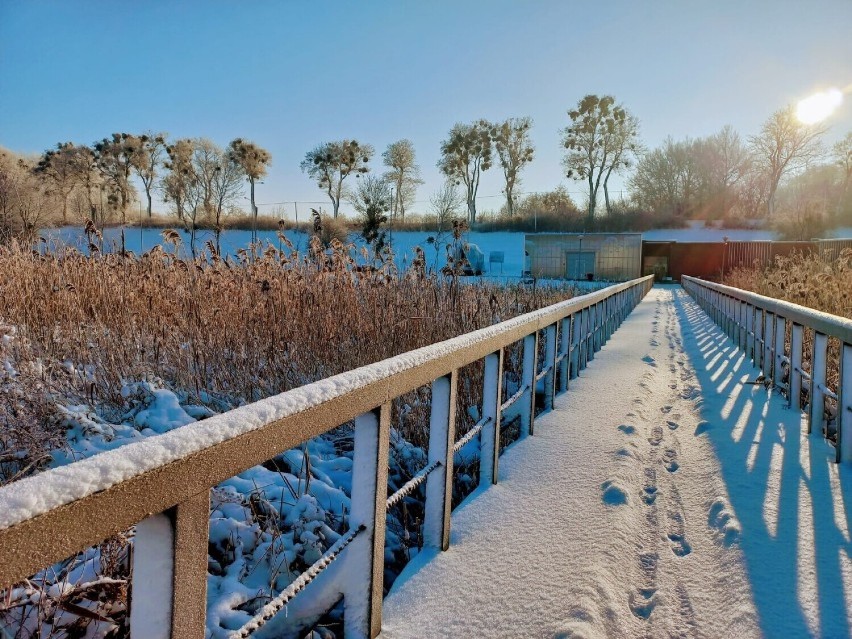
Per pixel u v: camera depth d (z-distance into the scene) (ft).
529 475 12.62
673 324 48.93
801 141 199.82
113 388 15.10
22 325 18.29
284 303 21.09
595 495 11.54
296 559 9.31
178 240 25.03
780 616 7.59
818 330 15.02
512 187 224.33
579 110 211.20
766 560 8.96
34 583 7.26
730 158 205.36
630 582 8.76
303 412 5.41
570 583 8.30
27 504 3.12
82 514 3.41
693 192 207.72
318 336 19.70
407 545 11.14
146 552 4.16
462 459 14.87
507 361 22.79
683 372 26.05
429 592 8.16
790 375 18.22
